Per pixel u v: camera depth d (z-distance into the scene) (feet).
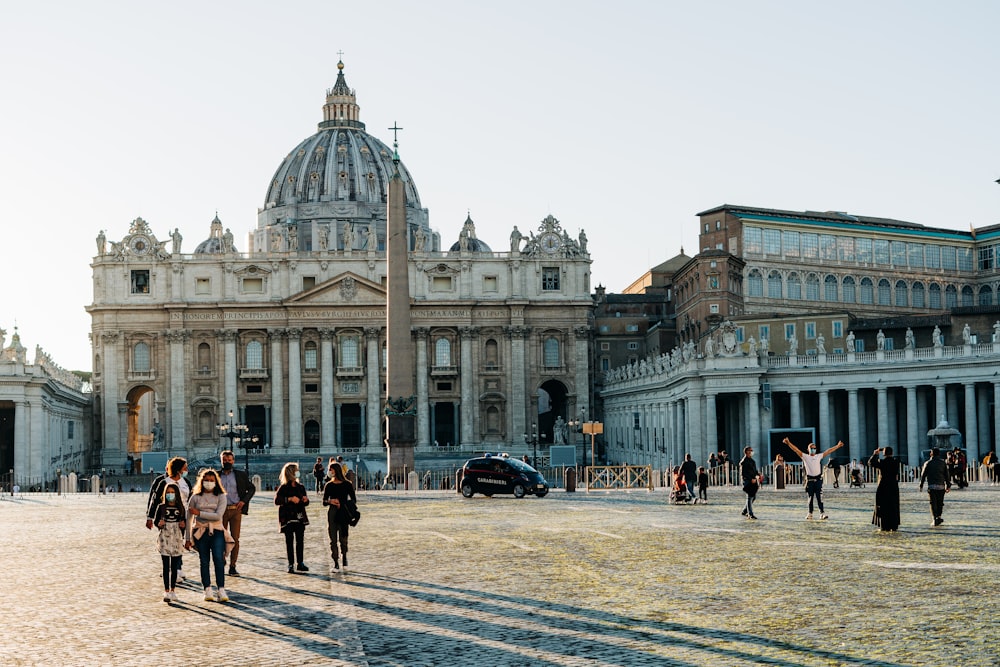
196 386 511.81
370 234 537.24
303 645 64.03
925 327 366.02
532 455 501.56
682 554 98.53
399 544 116.47
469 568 94.53
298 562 96.22
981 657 55.77
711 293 455.63
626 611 71.67
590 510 160.45
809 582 80.07
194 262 511.81
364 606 76.64
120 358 507.30
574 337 528.22
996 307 355.36
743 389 323.98
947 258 525.34
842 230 500.33
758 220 483.10
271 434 511.40
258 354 515.91
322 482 256.32
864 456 333.62
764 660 57.00
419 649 62.28
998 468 206.28
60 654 63.10
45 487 364.58
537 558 99.81
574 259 529.45
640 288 642.63
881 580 79.66
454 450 510.99
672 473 219.20
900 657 56.44
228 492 94.73
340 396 512.22
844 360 318.45
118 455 502.38
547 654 60.08
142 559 110.11
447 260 522.88
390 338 249.55
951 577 79.87
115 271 508.94
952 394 303.48
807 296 491.31
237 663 59.88
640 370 440.45
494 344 526.98
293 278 514.27
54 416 425.69
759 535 112.88
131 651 63.62
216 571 80.28
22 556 115.14
